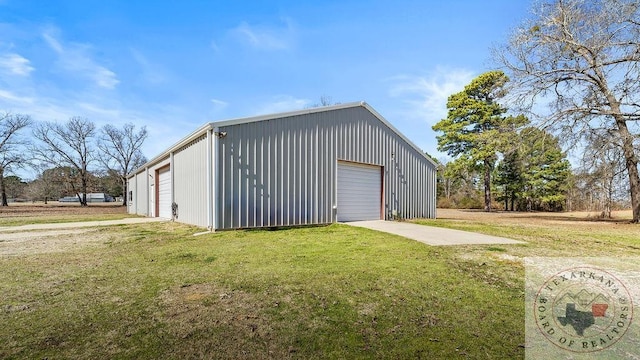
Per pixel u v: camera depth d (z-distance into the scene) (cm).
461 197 3177
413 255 476
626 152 1178
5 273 399
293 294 308
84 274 391
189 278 367
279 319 250
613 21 1094
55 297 305
